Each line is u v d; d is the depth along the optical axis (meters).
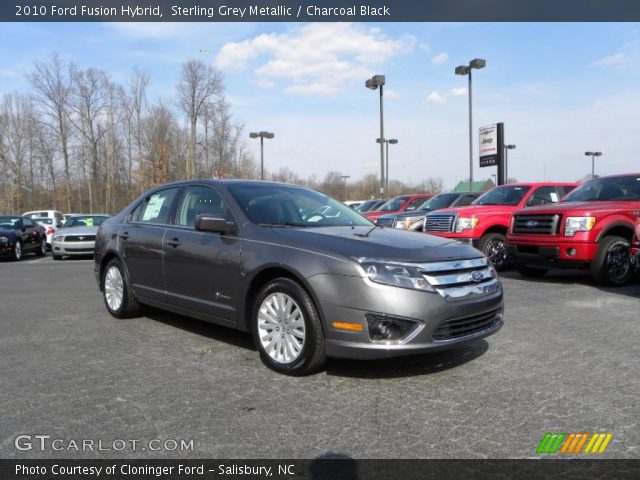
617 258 8.41
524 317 6.29
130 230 6.20
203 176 51.38
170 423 3.39
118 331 5.84
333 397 3.80
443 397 3.79
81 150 56.28
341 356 3.95
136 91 55.03
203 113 51.00
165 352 4.99
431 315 3.85
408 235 4.70
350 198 72.94
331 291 3.95
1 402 3.77
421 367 4.44
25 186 56.97
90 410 3.61
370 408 3.60
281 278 4.30
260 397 3.82
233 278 4.69
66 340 5.47
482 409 3.57
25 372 4.43
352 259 3.96
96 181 56.72
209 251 4.95
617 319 6.14
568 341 5.21
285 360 4.27
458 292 4.03
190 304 5.23
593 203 8.91
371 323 3.85
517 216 9.35
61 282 10.30
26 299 8.12
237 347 5.13
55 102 54.59
